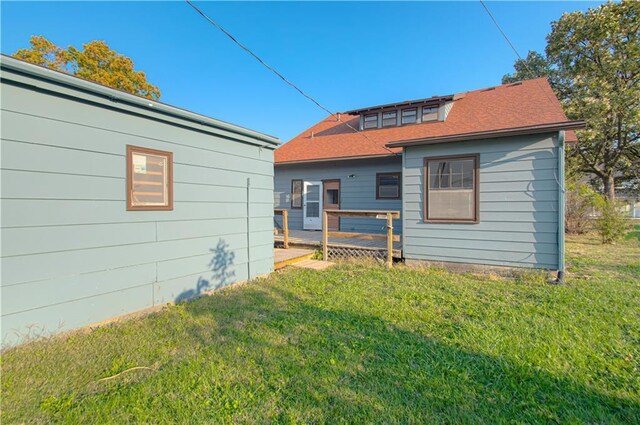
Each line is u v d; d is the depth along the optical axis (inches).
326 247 294.2
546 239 215.8
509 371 98.2
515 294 181.8
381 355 108.9
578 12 604.1
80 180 131.0
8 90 110.9
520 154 222.2
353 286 199.3
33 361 102.0
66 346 113.3
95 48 731.4
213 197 193.5
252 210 223.1
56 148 123.4
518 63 751.1
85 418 76.8
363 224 416.8
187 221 177.5
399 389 89.7
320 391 88.3
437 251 253.0
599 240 419.2
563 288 192.7
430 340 120.6
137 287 152.6
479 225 237.0
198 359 105.0
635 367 100.6
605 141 585.6
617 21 564.1
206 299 173.8
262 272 231.9
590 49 604.7
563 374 96.7
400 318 143.3
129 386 90.0
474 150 236.8
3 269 110.0
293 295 180.7
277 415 78.6
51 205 122.1
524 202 221.9
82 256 131.8
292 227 471.5
